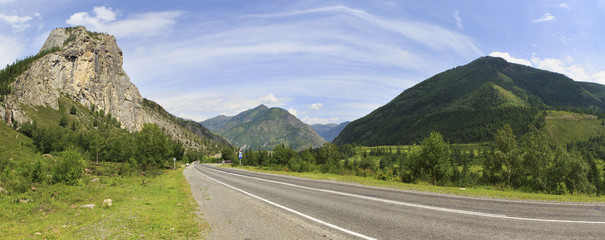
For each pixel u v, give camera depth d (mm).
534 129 48344
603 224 7789
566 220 8242
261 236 7031
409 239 6438
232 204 12570
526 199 12766
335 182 22547
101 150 77688
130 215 9992
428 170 32500
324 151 81750
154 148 50281
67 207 12297
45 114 181000
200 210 11250
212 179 29891
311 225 7988
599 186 67750
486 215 8977
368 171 46688
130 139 79250
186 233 7512
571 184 42375
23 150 88375
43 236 7441
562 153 43188
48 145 99375
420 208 10312
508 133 43844
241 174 38000
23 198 13992
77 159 21594
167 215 10055
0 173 22078
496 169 43438
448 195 14031
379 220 8430
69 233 7699
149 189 19953
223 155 173625
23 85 176250
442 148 31234
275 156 62875
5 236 7457
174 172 50938
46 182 19891
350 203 11703
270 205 11789
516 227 7426
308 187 18625
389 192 15336
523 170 42594
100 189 18703
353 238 6602
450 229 7281
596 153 168500
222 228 8047
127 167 36875
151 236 7312
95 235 7418
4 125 126312
